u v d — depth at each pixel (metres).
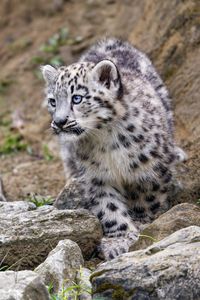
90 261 13.46
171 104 17.27
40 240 13.06
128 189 15.03
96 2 26.59
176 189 15.48
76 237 13.30
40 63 25.80
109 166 14.54
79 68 14.36
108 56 16.55
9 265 12.97
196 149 16.78
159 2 20.84
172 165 15.38
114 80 14.21
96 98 14.07
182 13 19.59
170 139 15.56
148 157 14.59
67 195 15.09
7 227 13.16
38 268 12.04
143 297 10.70
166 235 12.51
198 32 19.03
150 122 14.66
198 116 17.61
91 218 13.62
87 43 25.30
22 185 18.98
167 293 10.63
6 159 21.80
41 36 26.88
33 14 27.88
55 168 20.03
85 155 14.67
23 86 25.41
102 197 14.73
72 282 11.75
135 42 21.02
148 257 11.13
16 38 27.47
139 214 15.27
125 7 24.69
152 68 17.03
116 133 14.34
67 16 26.91
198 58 18.67
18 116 24.00
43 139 22.58
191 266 10.75
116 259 11.30
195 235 11.52
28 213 13.51
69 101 14.12
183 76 18.70
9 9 28.34
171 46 19.48
